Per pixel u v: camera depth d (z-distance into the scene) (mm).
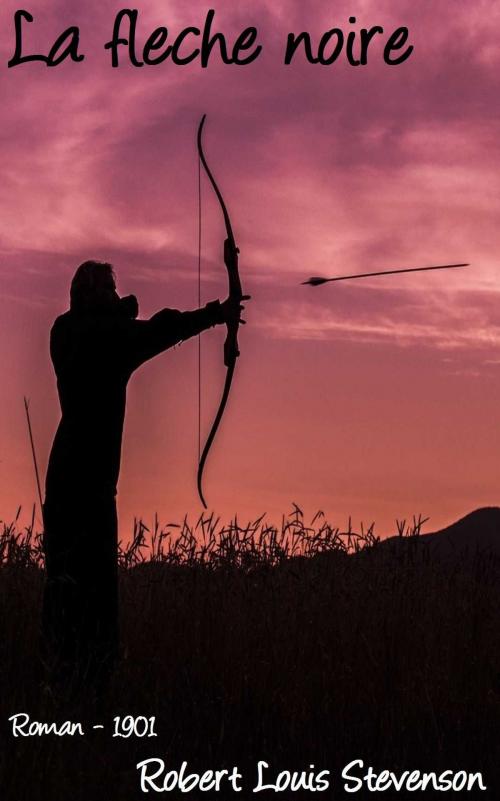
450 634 7914
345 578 8539
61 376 7289
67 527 7148
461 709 7055
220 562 8461
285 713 6859
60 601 7086
